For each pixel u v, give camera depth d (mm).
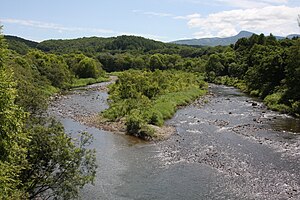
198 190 29000
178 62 180250
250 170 33469
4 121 15500
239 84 112312
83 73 133000
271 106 68312
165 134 48062
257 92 89125
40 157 22297
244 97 86875
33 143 22078
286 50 84812
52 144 22531
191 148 41406
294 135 46688
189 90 89938
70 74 115375
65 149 22953
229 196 27719
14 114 16188
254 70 97250
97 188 29359
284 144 42250
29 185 22156
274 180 30859
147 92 74688
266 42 142375
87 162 25594
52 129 23266
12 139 16531
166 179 31562
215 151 39938
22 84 32156
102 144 43188
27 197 20344
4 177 15312
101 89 105188
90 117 59719
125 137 46875
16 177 20203
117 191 28844
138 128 47844
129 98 63406
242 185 29906
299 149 40094
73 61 137875
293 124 53625
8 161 16547
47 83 94125
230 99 82625
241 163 35562
